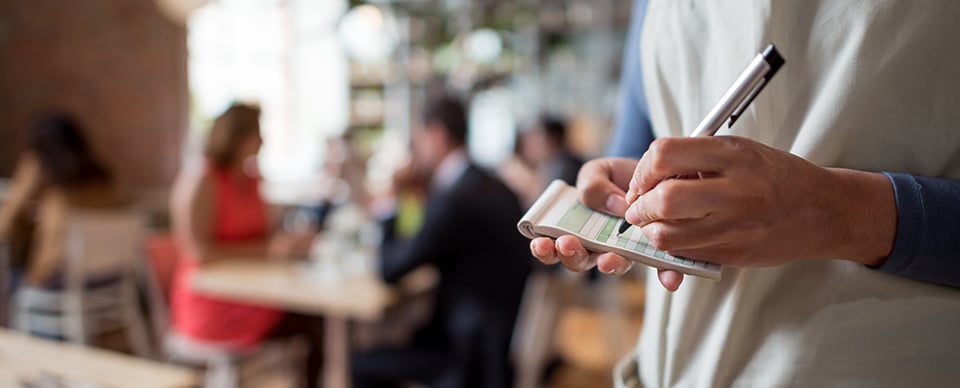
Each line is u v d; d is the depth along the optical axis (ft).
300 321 8.66
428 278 7.94
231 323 7.91
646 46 2.01
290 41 18.30
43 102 17.29
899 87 1.52
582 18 17.40
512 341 6.97
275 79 18.39
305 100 18.74
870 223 1.36
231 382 7.92
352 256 8.21
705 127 1.50
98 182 10.18
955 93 1.49
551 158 12.21
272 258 8.47
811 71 1.62
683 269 1.48
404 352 7.09
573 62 17.79
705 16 1.82
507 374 6.82
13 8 17.06
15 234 10.09
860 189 1.37
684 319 1.83
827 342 1.58
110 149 16.88
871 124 1.54
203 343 7.91
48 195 9.78
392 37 18.02
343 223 8.52
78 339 9.61
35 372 3.36
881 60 1.52
